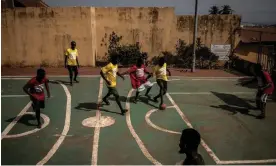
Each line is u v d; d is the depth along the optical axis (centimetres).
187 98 1062
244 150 652
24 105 954
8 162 580
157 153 630
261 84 848
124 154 623
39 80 726
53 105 955
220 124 808
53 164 576
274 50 1409
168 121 825
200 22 1725
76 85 1238
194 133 305
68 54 1203
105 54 1772
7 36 1628
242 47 1780
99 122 807
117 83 1284
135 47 1727
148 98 1052
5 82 1284
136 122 812
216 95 1109
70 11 1608
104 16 1717
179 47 1761
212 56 1739
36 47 1653
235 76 1484
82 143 674
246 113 903
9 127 763
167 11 1716
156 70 922
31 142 676
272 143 690
